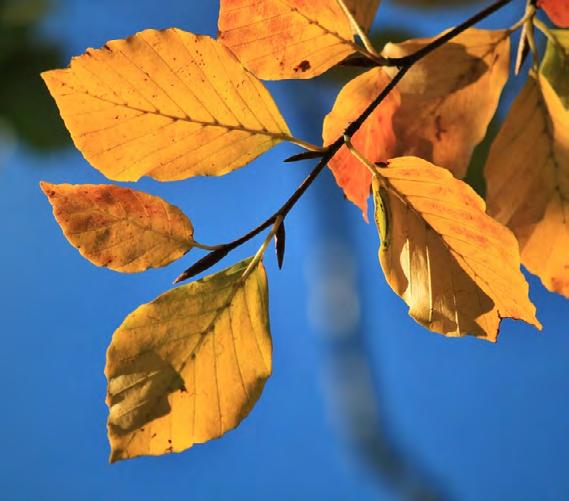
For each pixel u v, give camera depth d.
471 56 0.69
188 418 0.65
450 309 0.66
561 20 0.69
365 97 0.68
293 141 0.65
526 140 0.69
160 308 0.65
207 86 0.64
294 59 0.65
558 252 0.69
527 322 0.65
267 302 0.66
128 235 0.64
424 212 0.65
